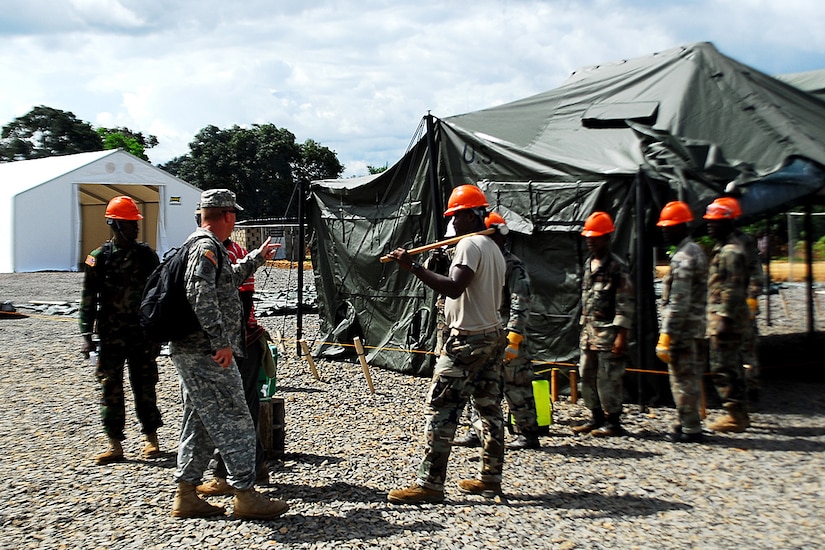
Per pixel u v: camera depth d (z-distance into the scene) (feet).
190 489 15.94
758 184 25.84
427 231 33.01
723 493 17.17
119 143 221.87
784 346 39.27
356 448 21.33
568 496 17.15
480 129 33.37
